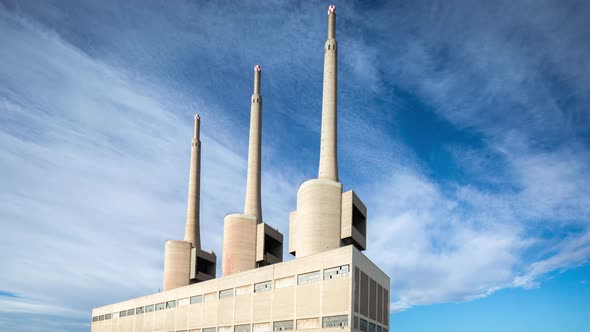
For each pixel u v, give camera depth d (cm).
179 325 8688
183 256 11312
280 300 6738
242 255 9644
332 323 5928
